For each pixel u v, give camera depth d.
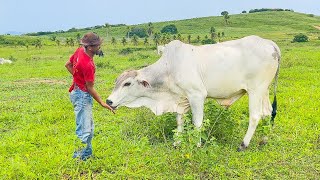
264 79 7.07
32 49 54.06
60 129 8.69
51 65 25.98
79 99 6.24
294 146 7.28
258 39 7.14
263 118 7.51
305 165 6.41
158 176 6.05
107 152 7.01
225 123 7.59
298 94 11.91
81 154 6.68
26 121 9.51
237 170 6.27
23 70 22.31
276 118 9.05
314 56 25.45
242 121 7.48
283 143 7.43
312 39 62.22
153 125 8.02
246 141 7.16
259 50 6.97
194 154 6.25
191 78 7.02
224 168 6.27
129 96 7.33
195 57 7.11
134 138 7.87
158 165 6.38
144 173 6.19
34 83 16.28
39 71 21.41
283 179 5.94
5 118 9.73
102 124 9.13
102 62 23.73
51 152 7.10
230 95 7.32
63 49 52.72
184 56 7.10
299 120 8.93
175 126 7.93
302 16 119.44
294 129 8.25
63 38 93.00
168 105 7.49
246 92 7.45
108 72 20.22
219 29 97.56
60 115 9.86
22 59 33.75
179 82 7.10
